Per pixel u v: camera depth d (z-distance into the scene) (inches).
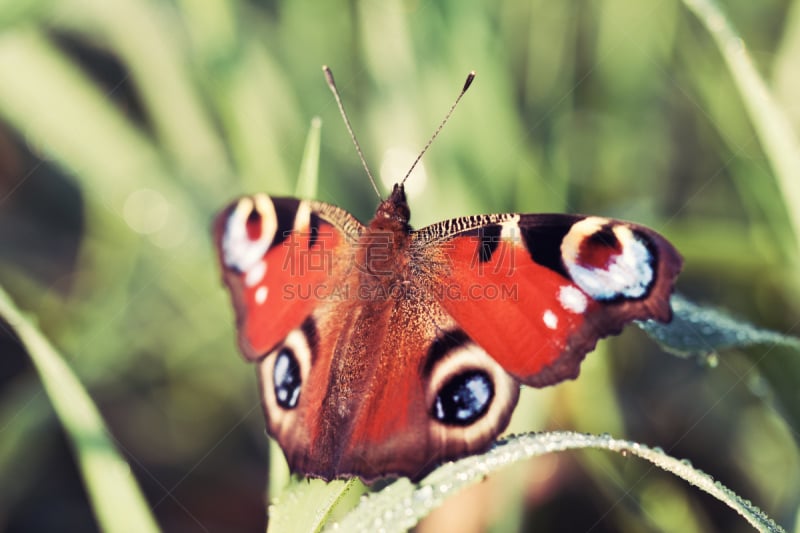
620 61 12.9
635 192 12.8
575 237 10.5
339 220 11.1
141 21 12.8
